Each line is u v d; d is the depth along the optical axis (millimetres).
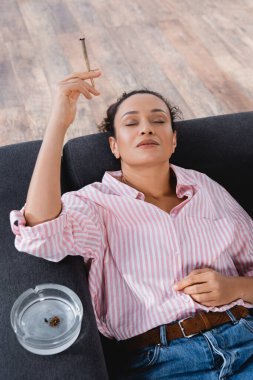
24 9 3596
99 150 1442
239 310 1179
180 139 1497
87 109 2572
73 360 918
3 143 2375
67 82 1200
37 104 2627
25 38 3236
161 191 1351
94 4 3631
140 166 1301
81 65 2939
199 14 3477
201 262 1228
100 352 955
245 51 3059
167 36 3223
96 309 1172
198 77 2832
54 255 1052
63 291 985
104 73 2865
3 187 1269
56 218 1030
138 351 1128
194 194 1311
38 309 952
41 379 887
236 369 1084
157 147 1289
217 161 1502
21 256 1099
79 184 1411
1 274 1061
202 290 1137
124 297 1189
